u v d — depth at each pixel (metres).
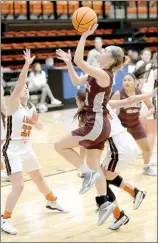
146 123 7.75
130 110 6.84
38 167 5.50
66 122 12.00
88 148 4.78
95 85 4.61
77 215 5.66
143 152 7.25
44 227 5.30
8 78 15.12
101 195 4.84
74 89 14.35
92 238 4.96
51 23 16.95
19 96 5.04
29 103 5.36
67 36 17.66
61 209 5.77
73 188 6.74
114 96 6.66
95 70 4.47
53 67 14.91
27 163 5.39
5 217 5.18
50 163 8.20
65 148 4.78
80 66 4.43
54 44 16.69
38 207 5.96
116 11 18.88
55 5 17.30
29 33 16.36
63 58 4.84
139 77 7.34
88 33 4.51
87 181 4.68
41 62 16.52
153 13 20.06
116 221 5.19
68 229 5.23
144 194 5.35
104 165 5.29
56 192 6.55
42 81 13.84
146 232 5.11
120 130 5.34
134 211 5.78
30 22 16.38
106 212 4.81
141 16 19.73
